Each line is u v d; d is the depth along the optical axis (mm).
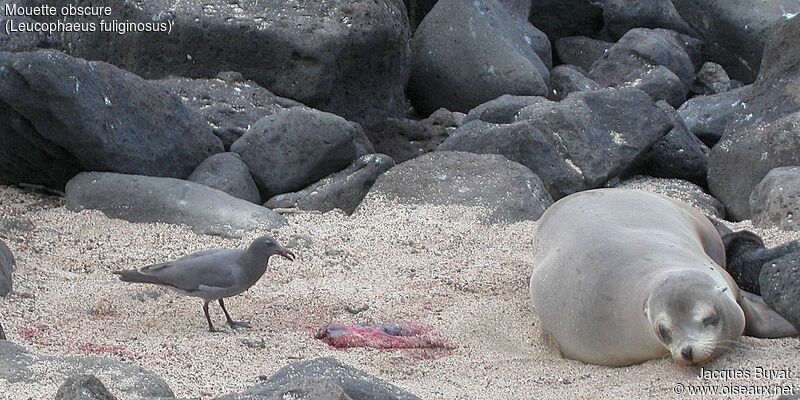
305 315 11359
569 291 10258
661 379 9305
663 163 17438
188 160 15672
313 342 10539
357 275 12625
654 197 11953
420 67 20219
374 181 15625
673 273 9523
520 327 11156
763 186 14875
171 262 10891
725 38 21594
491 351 10594
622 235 10539
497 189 14984
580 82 20500
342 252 13297
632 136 16891
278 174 15578
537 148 16312
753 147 16359
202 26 17406
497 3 20797
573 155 16562
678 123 17922
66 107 14375
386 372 9828
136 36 17609
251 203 14484
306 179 15672
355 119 18375
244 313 11375
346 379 7605
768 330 10281
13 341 10062
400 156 18484
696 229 11719
